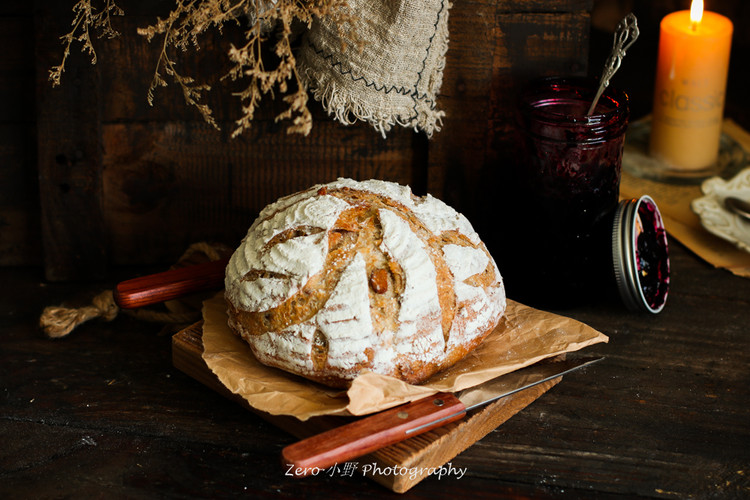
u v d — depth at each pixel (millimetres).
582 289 1183
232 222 1239
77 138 1191
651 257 1183
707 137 1344
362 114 1153
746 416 1090
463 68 1194
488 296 1074
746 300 1210
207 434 1062
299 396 1035
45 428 1065
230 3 1141
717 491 1030
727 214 1274
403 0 1103
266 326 1049
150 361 1130
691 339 1165
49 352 1137
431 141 1210
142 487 1023
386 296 1042
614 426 1077
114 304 1168
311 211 1068
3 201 1223
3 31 1183
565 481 1034
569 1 1187
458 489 1027
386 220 1060
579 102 1157
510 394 1067
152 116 1202
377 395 1019
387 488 1024
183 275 1128
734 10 1576
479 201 1230
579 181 1144
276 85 1192
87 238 1215
